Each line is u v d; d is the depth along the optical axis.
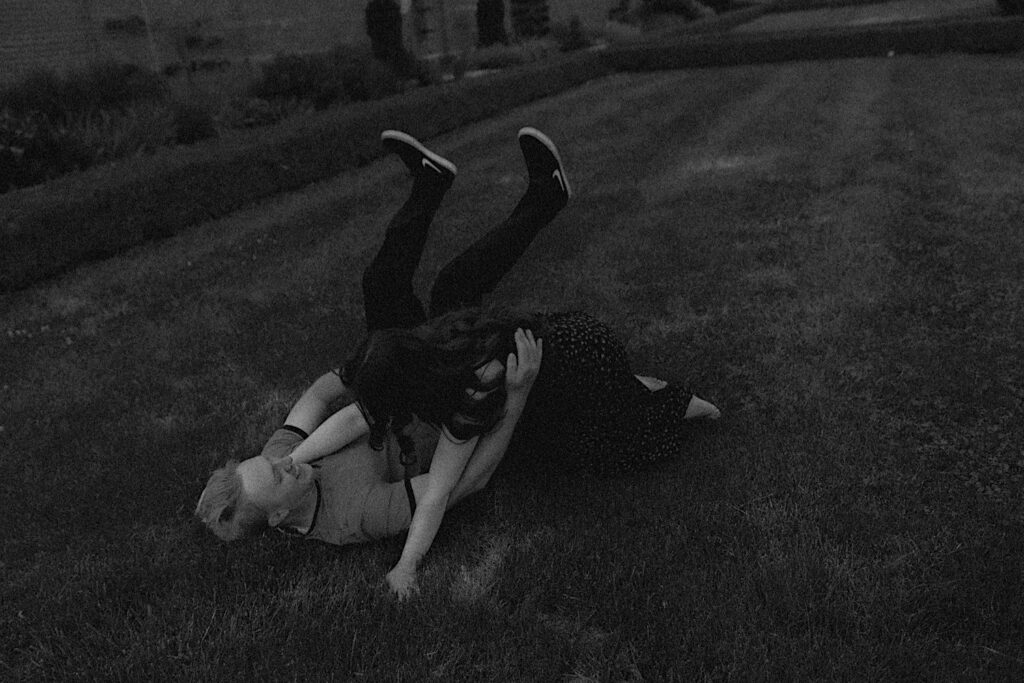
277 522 2.38
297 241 6.40
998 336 3.67
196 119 10.05
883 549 2.48
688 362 3.74
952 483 2.77
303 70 12.17
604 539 2.61
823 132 8.12
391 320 3.03
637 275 4.82
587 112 11.36
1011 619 2.15
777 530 2.61
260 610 2.41
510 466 3.02
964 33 13.78
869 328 3.89
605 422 2.81
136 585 2.59
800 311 4.17
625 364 2.86
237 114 11.12
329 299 4.96
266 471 2.33
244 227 7.10
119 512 2.99
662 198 6.34
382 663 2.20
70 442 3.54
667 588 2.38
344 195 7.84
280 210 7.60
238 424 3.58
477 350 2.39
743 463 2.96
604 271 4.91
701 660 2.13
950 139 7.19
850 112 9.06
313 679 2.17
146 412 3.78
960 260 4.50
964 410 3.15
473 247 3.07
